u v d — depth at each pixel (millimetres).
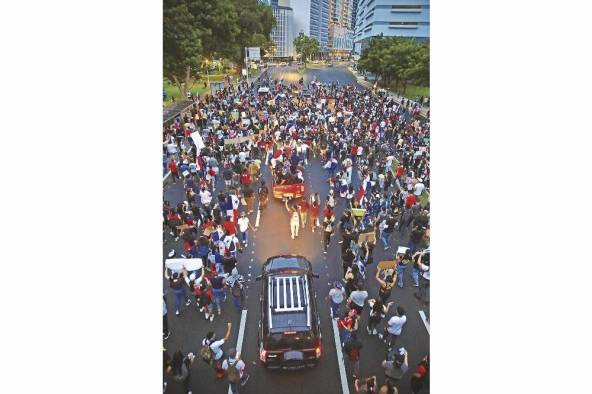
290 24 127125
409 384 9906
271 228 16234
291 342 9445
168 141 22562
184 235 13312
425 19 52562
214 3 39219
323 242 15320
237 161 18859
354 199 15695
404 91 43438
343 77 66750
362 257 12750
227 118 28328
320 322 11555
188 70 36719
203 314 11891
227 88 43969
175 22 32844
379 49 46812
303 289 10250
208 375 10047
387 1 52406
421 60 41312
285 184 18359
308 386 9789
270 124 26844
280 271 11266
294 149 22422
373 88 46688
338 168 21828
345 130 25125
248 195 17094
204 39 38312
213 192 18969
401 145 23297
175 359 8742
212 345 9289
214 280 11484
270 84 52219
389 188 18953
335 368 10234
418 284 12953
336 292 11164
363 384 9188
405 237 15750
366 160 21453
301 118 28219
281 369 9688
